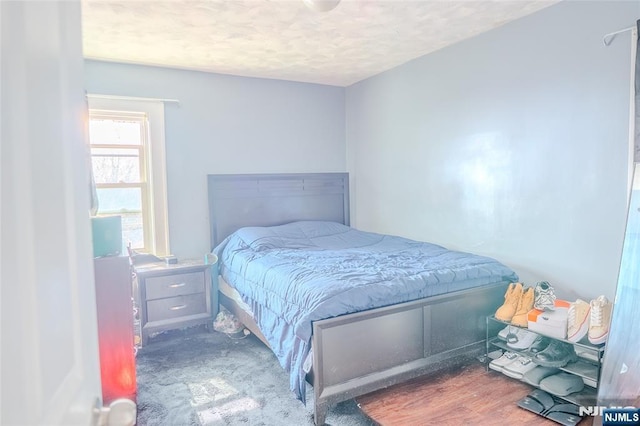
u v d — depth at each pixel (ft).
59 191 2.02
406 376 7.44
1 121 1.49
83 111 2.45
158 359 9.57
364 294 7.09
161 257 11.98
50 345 1.85
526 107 9.32
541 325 7.44
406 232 12.97
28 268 1.67
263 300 8.68
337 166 15.21
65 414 1.98
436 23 9.39
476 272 8.55
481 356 8.55
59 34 2.08
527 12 9.02
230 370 8.92
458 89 10.92
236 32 9.50
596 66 8.04
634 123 7.36
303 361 6.77
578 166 8.41
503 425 6.41
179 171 12.37
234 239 12.11
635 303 6.41
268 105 13.74
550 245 9.00
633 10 7.48
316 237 12.81
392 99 13.14
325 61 11.99
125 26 9.03
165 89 12.12
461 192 11.05
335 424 6.70
